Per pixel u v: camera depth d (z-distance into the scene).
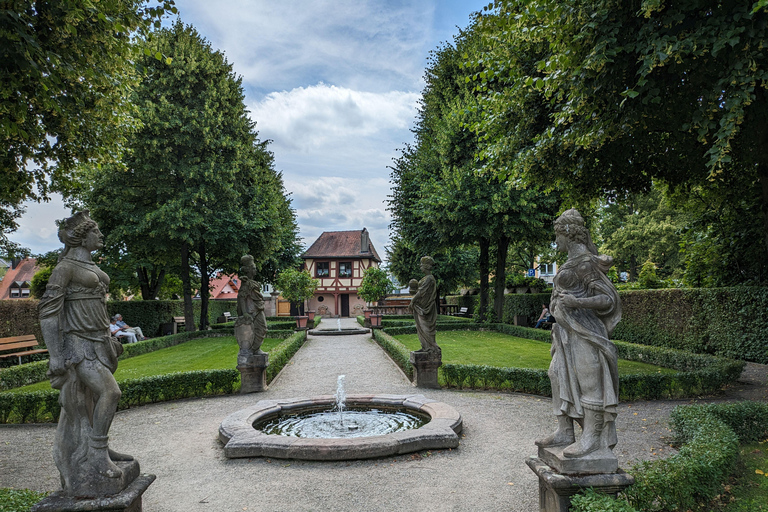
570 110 7.11
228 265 24.31
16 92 5.71
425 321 9.87
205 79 20.17
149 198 19.62
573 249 3.63
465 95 18.03
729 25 5.41
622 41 6.54
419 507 4.24
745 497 4.25
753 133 7.67
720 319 11.75
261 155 25.33
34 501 3.56
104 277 3.76
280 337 20.62
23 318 15.20
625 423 6.84
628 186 10.80
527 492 4.54
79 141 7.94
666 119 7.57
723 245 12.53
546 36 7.42
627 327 15.62
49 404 7.91
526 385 9.13
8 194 7.91
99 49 6.46
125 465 3.64
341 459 5.39
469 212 18.06
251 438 5.81
